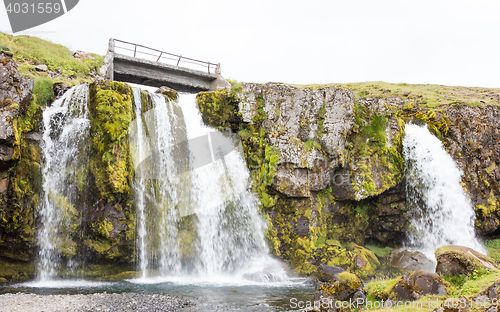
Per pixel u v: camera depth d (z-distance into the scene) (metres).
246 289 15.85
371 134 23.09
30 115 17.08
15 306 10.97
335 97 22.94
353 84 45.12
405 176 23.89
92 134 17.66
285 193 21.25
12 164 15.70
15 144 15.58
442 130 26.44
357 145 23.02
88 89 18.41
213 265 20.19
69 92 18.31
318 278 14.62
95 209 17.03
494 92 41.88
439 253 10.81
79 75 25.62
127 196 17.70
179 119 21.52
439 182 24.78
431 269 19.81
